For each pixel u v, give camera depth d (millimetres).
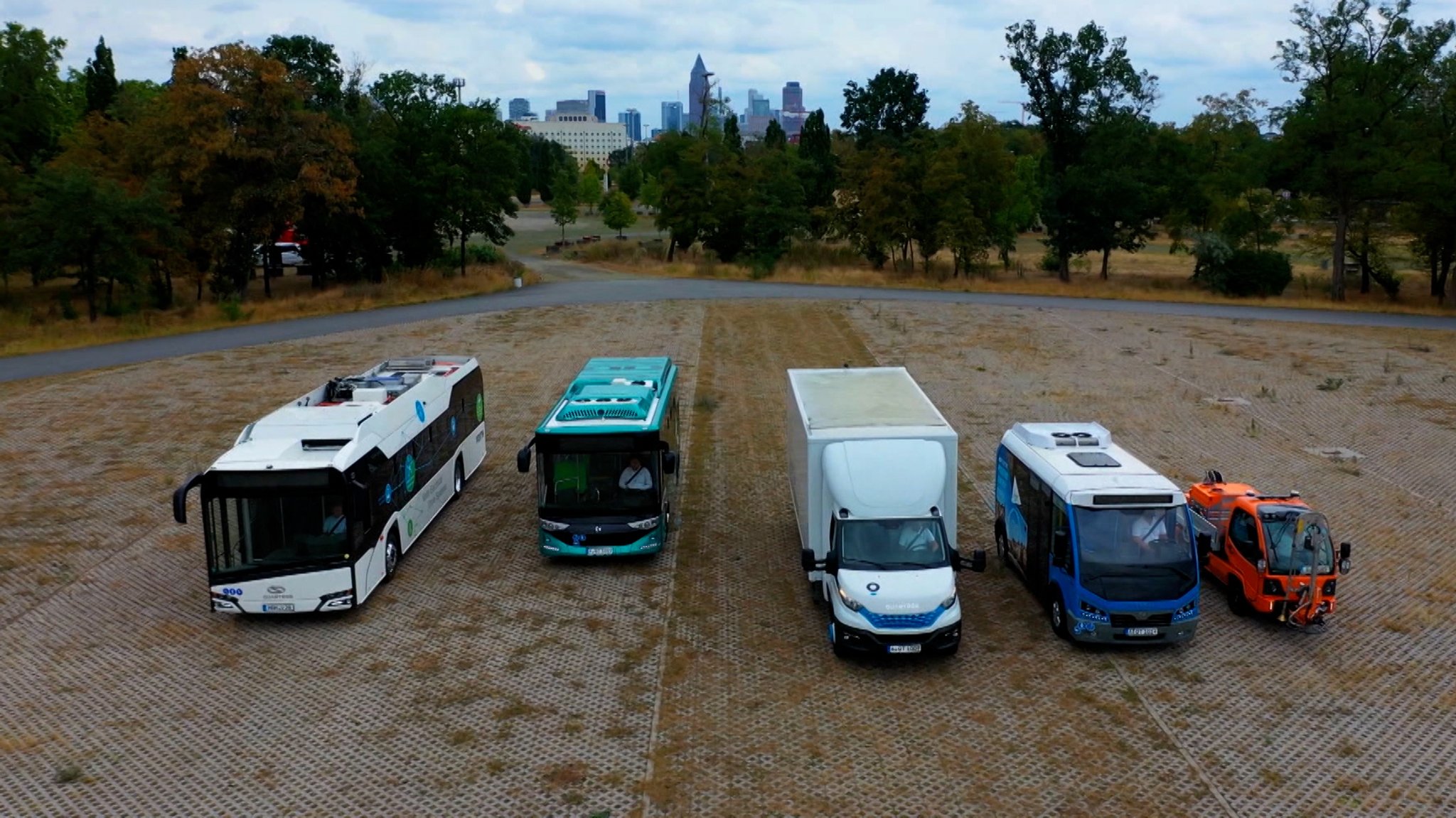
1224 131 75812
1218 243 59625
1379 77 54938
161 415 28453
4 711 12953
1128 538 14188
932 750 11883
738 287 61375
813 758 11719
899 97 90750
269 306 49344
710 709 12914
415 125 60312
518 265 68312
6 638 15062
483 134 61406
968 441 26000
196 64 47469
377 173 58625
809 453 15500
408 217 60812
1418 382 32938
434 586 17016
